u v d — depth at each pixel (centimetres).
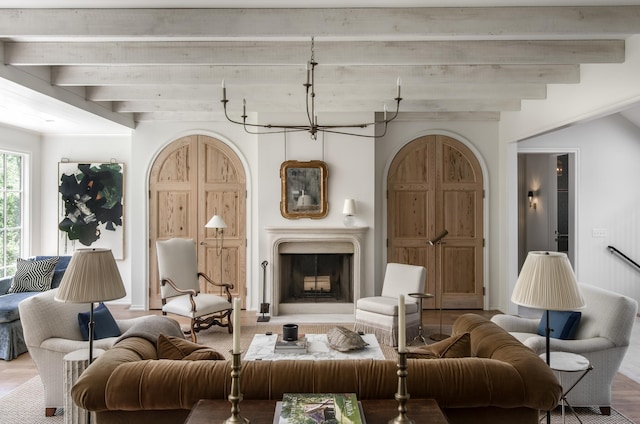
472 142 644
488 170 644
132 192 635
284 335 371
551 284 228
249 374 203
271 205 602
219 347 476
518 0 296
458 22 304
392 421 176
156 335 283
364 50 371
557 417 328
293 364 209
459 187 644
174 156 638
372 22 303
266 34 302
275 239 593
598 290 361
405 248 644
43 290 555
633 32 307
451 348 243
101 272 246
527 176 896
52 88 437
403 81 436
